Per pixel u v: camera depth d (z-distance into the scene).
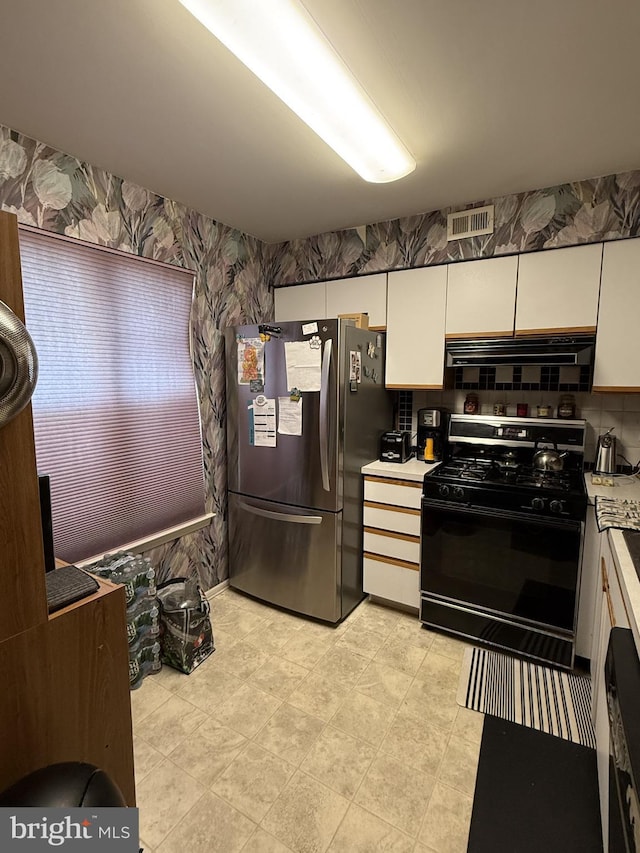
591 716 1.82
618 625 1.27
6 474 1.05
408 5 1.11
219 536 2.88
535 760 1.62
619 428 2.38
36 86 1.42
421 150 1.84
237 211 2.53
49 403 1.89
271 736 1.73
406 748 1.67
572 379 2.47
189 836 1.35
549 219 2.22
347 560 2.55
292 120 1.62
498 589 2.21
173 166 1.98
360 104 1.41
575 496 1.98
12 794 0.94
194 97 1.48
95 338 2.05
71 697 1.21
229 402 2.74
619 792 0.93
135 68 1.34
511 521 2.14
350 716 1.83
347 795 1.49
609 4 1.11
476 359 2.43
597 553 1.88
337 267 2.90
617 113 1.59
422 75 1.38
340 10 1.13
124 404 2.20
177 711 1.86
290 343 2.44
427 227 2.55
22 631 1.10
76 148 1.82
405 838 1.35
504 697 1.93
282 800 1.47
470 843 1.34
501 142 1.78
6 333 0.97
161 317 2.37
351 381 2.44
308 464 2.45
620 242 2.07
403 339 2.69
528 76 1.39
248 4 1.00
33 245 1.78
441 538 2.35
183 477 2.56
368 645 2.32
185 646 2.09
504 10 1.13
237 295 2.89
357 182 2.14
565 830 1.37
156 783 1.53
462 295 2.48
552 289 2.24
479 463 2.61
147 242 2.25
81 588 1.27
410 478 2.44
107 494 2.15
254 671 2.11
